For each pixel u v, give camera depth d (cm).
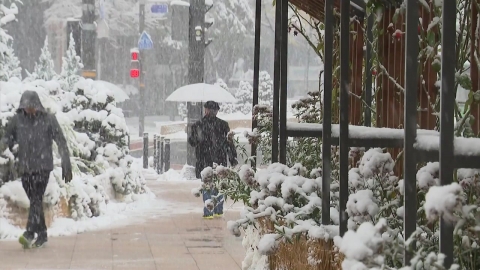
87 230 1566
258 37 1100
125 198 1984
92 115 1992
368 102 889
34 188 1341
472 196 511
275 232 732
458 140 434
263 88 5178
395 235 501
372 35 874
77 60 2747
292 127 882
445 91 423
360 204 554
